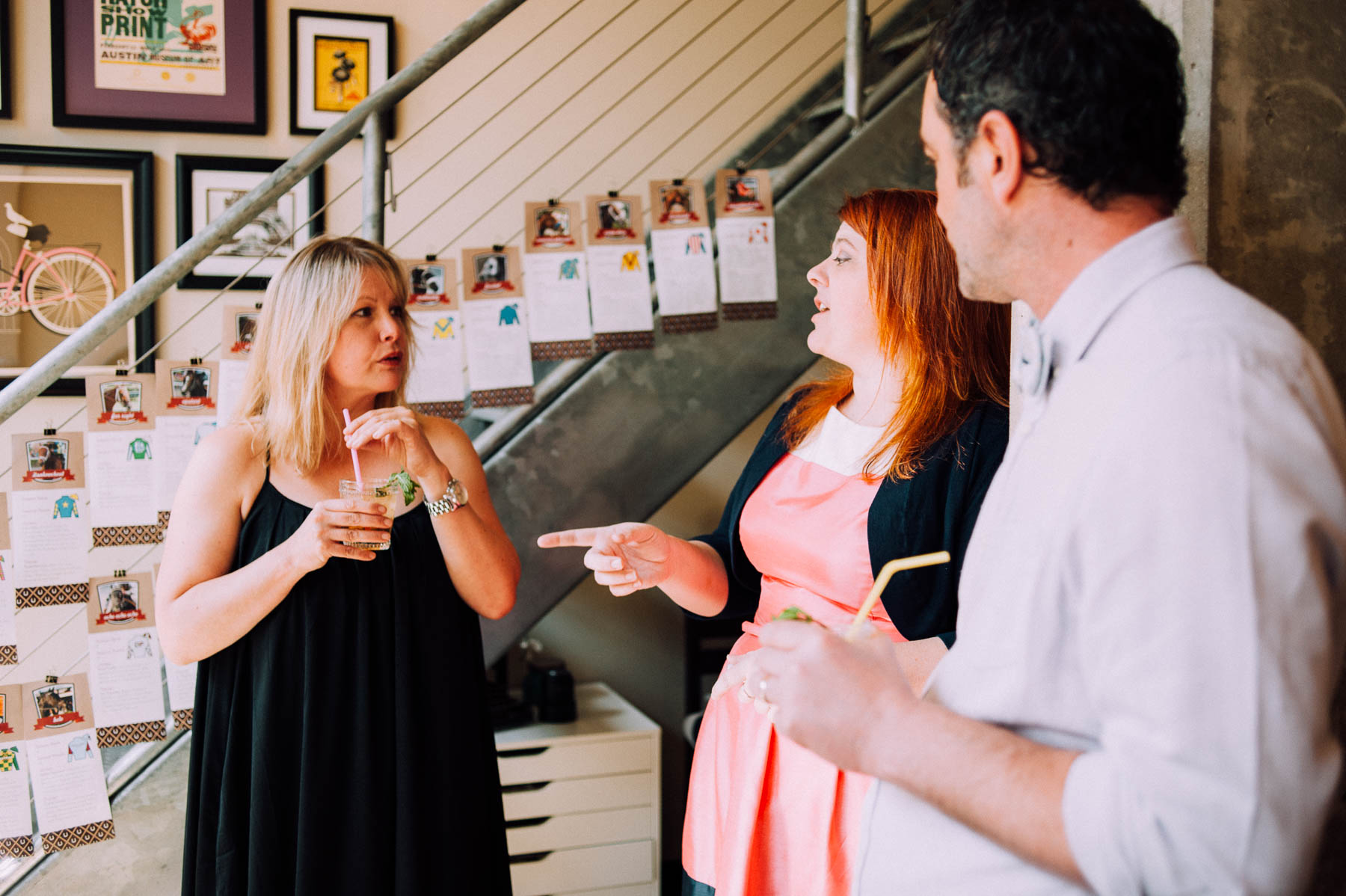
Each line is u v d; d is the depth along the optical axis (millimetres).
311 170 2012
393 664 1577
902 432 1355
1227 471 567
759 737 1384
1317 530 564
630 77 3314
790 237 2330
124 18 2904
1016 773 624
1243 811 531
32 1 2861
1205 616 555
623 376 2217
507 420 2238
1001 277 763
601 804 2859
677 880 3465
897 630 1360
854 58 2406
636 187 3324
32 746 1930
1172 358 617
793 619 807
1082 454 642
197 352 2965
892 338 1394
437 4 3160
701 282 2232
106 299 2908
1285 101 1135
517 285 2184
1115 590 594
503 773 2779
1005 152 706
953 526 1301
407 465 1571
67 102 2869
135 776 2041
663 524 3637
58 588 1959
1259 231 1128
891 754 671
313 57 3061
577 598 3527
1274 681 539
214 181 2984
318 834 1497
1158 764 552
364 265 1651
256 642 1540
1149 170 685
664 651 3627
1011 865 671
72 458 1972
